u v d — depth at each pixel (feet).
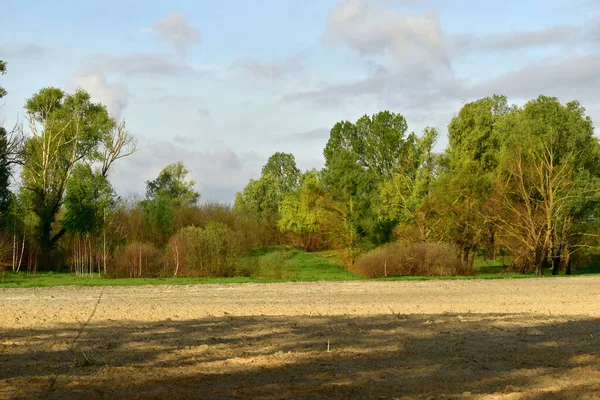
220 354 35.65
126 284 101.91
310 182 224.94
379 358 34.68
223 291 88.12
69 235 157.99
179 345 38.40
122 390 27.76
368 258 136.56
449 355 35.63
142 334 42.63
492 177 160.25
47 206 157.99
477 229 156.56
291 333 43.14
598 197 159.43
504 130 182.50
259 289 92.32
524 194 156.15
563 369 32.42
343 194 164.76
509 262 182.39
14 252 135.23
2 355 35.22
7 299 74.02
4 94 153.58
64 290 89.25
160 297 77.15
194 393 27.27
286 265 129.80
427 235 159.74
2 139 150.61
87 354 35.47
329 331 44.04
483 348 37.78
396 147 214.28
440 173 167.32
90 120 169.48
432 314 55.47
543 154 157.48
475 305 65.36
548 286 100.68
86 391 27.55
